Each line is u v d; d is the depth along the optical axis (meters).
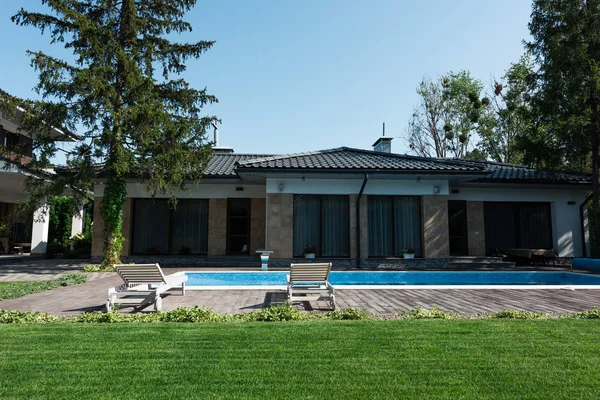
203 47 15.10
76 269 14.30
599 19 14.79
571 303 7.59
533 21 15.96
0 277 12.09
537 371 3.74
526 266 16.20
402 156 16.50
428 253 15.34
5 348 4.38
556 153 15.88
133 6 14.01
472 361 4.01
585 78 14.77
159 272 7.32
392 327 5.37
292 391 3.27
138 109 12.69
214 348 4.41
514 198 17.72
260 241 17.11
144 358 4.06
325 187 15.30
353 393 3.24
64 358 4.06
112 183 14.11
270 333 5.04
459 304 7.49
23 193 22.30
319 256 15.39
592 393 3.26
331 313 6.21
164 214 17.30
